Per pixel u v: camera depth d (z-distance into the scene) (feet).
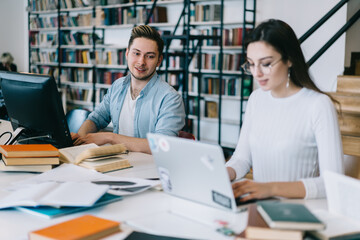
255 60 5.30
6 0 29.40
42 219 4.68
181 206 5.00
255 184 5.16
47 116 7.20
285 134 5.81
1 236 4.23
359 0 16.02
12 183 5.82
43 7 27.40
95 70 24.63
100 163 6.64
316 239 3.89
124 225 4.53
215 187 4.63
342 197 4.38
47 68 27.63
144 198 5.35
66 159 7.00
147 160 7.48
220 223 4.45
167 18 21.84
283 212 4.00
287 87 5.87
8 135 9.28
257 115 6.21
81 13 25.68
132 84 8.98
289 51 5.33
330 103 5.62
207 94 20.06
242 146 6.47
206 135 21.09
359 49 16.28
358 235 3.92
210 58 19.81
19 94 7.37
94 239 4.17
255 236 3.87
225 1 19.74
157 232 4.28
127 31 23.77
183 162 4.78
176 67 20.70
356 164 6.94
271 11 18.22
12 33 29.96
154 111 8.79
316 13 16.83
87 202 4.77
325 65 16.49
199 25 20.70
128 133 9.15
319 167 5.52
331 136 5.48
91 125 9.56
